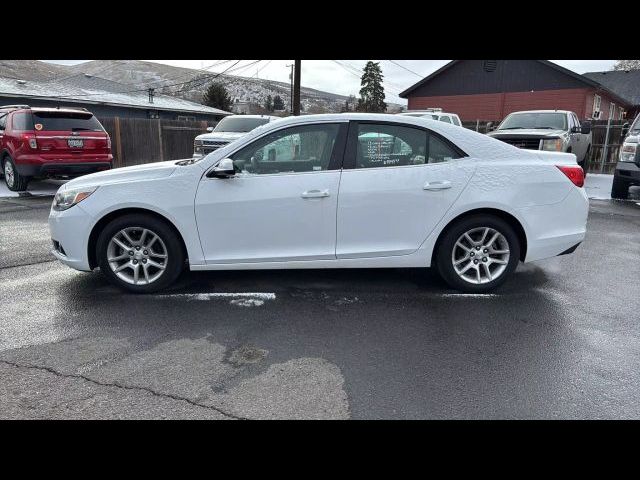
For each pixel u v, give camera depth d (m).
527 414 2.75
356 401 2.86
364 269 5.38
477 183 4.42
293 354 3.43
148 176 4.46
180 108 30.50
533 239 4.53
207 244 4.45
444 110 29.22
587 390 2.99
